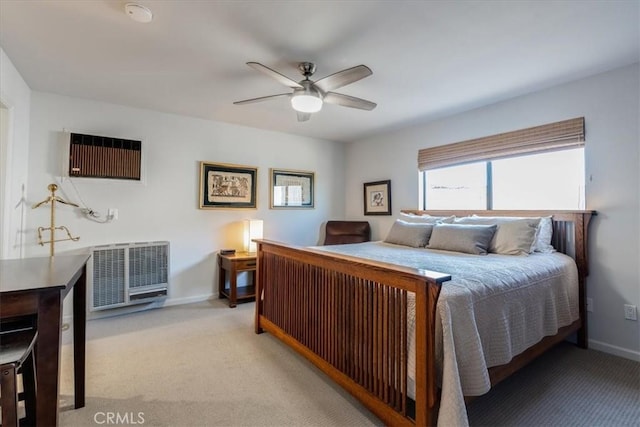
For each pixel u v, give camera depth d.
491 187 3.30
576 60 2.31
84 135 3.12
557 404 1.81
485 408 1.77
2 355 1.13
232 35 2.00
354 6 1.71
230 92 2.96
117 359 2.31
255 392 1.91
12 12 1.75
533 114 2.91
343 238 4.62
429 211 3.75
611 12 1.75
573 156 2.73
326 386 1.98
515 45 2.10
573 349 2.54
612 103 2.45
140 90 2.91
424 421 1.36
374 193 4.59
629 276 2.38
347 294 1.87
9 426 1.09
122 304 3.19
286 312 2.52
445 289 1.54
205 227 3.86
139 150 3.39
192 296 3.78
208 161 3.85
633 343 2.37
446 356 1.34
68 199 3.06
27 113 2.80
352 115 3.61
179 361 2.29
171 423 1.63
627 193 2.39
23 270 1.42
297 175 4.61
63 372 2.12
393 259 2.38
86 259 1.75
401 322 1.53
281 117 3.74
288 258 2.50
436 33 1.96
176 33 1.97
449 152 3.60
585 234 2.55
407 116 3.62
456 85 2.76
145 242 3.39
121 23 1.87
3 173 2.35
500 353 1.63
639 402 1.84
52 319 1.17
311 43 2.08
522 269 2.01
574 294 2.44
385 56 2.25
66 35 1.99
